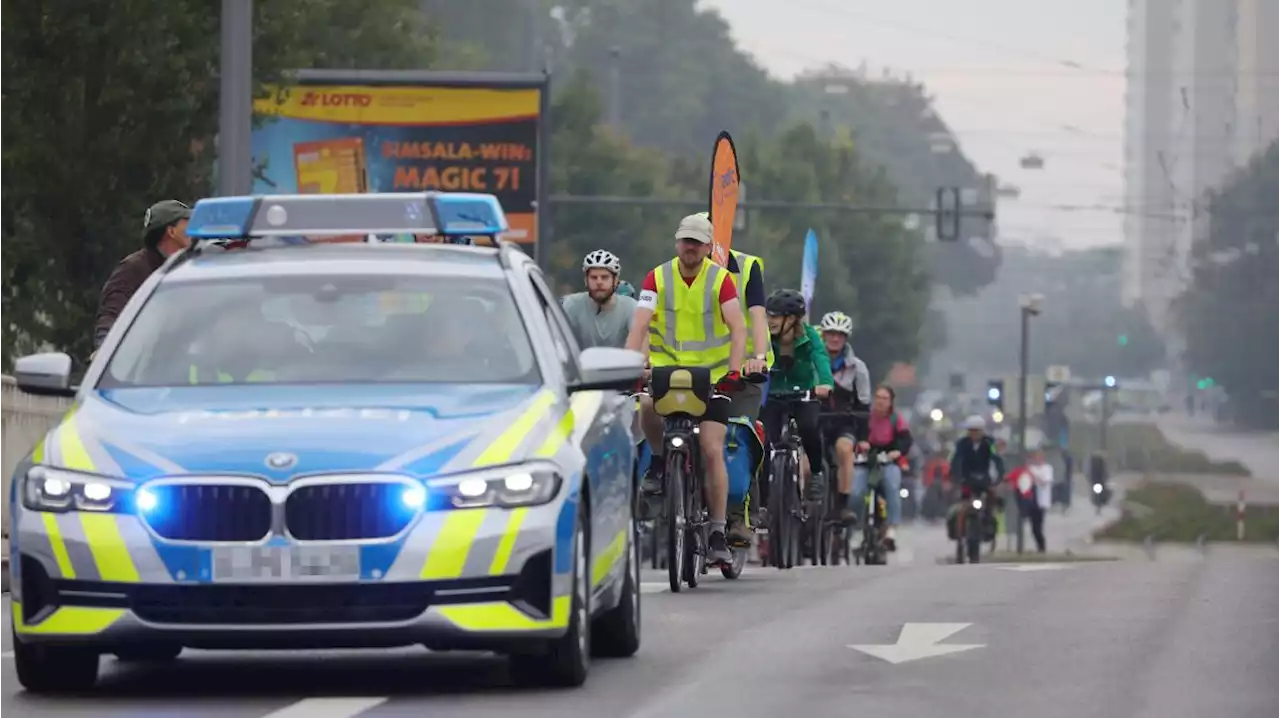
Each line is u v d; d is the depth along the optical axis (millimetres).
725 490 41312
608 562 27234
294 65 77000
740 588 41312
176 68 67625
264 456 23906
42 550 24031
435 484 23906
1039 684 26094
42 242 68438
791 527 54000
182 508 23812
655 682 26375
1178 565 48031
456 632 23859
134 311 27438
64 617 24016
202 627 23750
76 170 68125
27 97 67438
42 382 26672
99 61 67812
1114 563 49375
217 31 69562
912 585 41594
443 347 26781
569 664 25375
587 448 25875
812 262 69938
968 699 24828
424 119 116812
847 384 63125
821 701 24688
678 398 40125
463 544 23766
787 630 32531
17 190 67812
